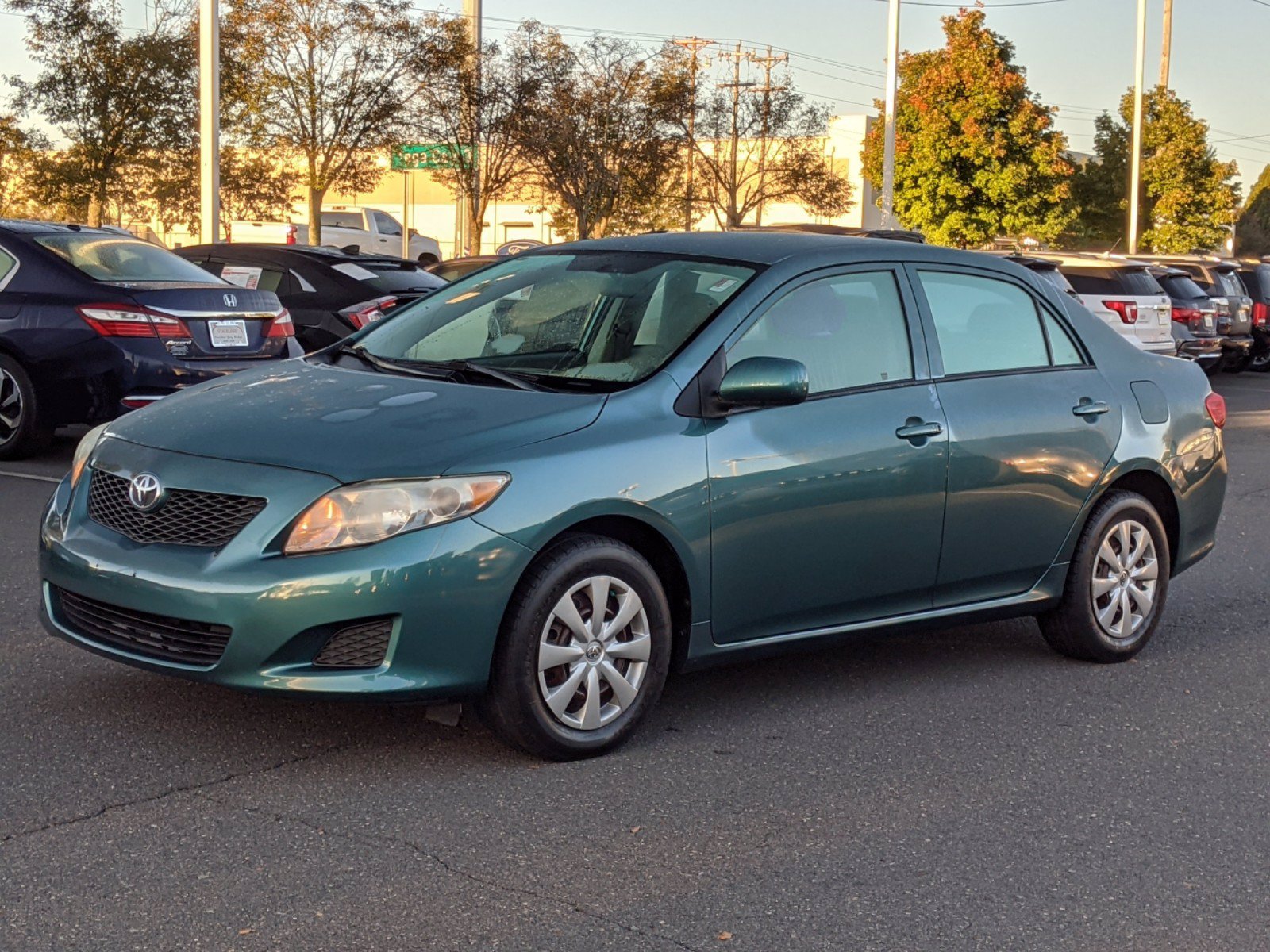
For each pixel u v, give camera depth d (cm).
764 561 482
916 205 3231
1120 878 382
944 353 544
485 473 420
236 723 470
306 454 423
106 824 385
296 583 403
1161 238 4444
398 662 412
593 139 3409
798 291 511
